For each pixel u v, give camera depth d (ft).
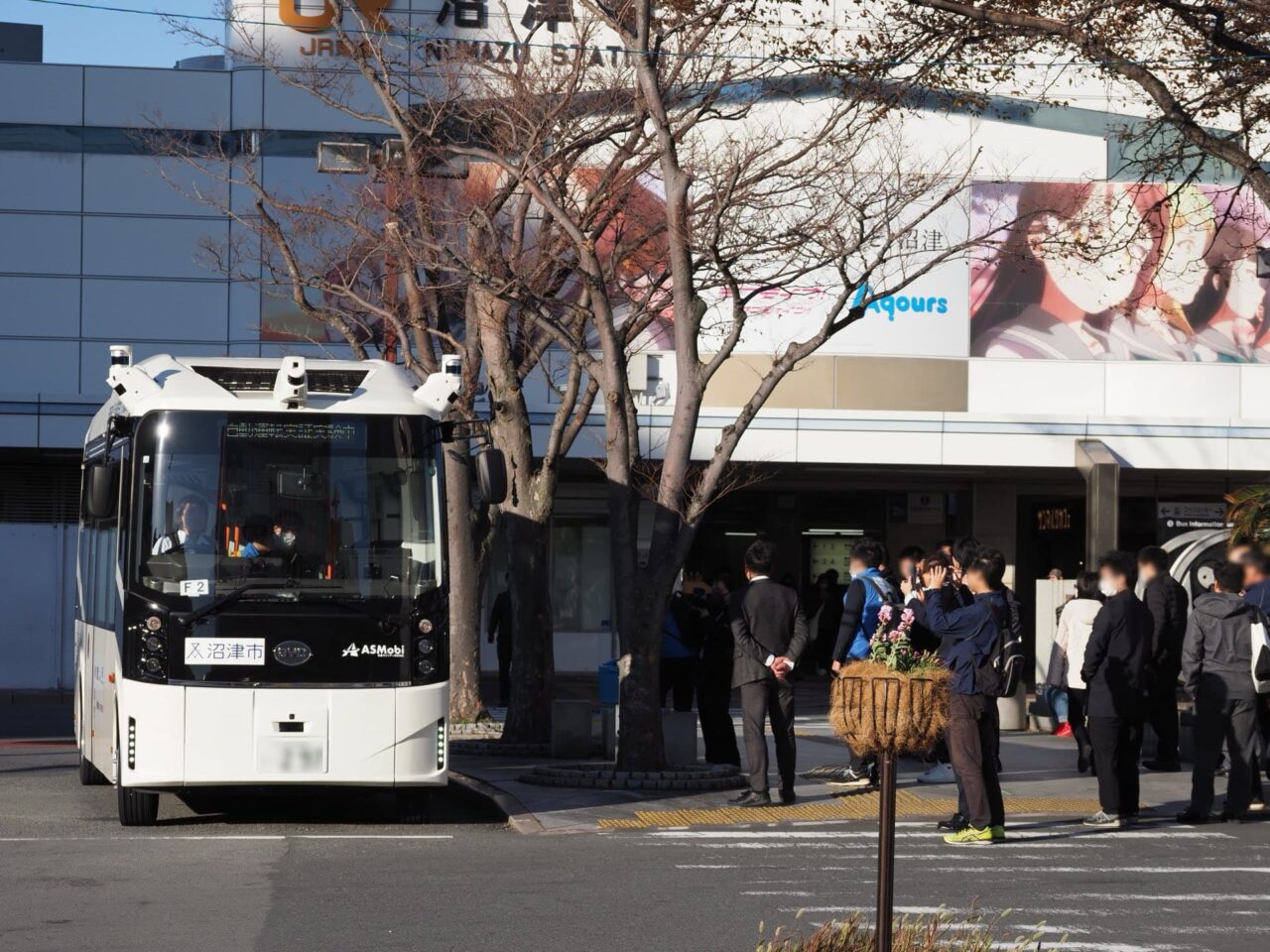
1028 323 128.06
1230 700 52.75
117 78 125.80
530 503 75.92
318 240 105.29
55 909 36.83
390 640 50.11
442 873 42.47
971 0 69.82
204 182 124.47
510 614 101.35
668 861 44.75
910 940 27.50
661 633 61.82
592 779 59.77
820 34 96.53
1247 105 80.53
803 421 123.03
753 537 150.82
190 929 34.45
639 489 63.00
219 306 126.00
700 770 61.46
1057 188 124.47
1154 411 128.88
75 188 125.80
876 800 57.82
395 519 50.93
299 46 120.37
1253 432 124.77
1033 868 43.70
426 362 77.61
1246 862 44.80
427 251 76.18
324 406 51.13
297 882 40.91
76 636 69.26
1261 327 129.29
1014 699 88.07
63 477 128.77
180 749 48.91
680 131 67.56
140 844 48.01
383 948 32.55
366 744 49.67
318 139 123.65
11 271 125.49
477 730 78.48
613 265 73.20
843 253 64.80
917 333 127.03
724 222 87.76
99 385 125.90
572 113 77.10
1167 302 128.57
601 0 72.69
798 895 38.99
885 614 31.94
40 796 61.26
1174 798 58.90
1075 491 144.97
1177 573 93.30
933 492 149.07
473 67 88.17
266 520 50.19
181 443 50.37
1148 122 82.53
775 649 56.03
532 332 78.13
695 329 60.85
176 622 49.26
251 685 49.29
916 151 122.52
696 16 71.36
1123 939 34.04
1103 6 69.67
